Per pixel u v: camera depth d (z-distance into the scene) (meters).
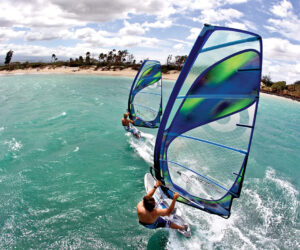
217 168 4.10
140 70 9.45
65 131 11.53
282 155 10.68
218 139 3.98
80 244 4.57
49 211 5.51
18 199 5.91
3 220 5.13
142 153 9.23
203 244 4.73
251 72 3.36
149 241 4.73
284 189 7.23
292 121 21.20
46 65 73.94
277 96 50.25
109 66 76.25
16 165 7.73
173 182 4.63
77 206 5.74
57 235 4.78
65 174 7.32
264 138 13.62
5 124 12.24
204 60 3.61
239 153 3.76
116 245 4.60
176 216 4.94
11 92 24.12
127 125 10.32
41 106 17.30
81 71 70.00
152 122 10.47
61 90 27.23
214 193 4.20
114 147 9.76
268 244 4.84
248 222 5.52
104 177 7.24
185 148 4.38
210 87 3.75
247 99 3.51
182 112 4.07
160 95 10.22
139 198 6.19
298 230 5.33
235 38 3.30
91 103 19.58
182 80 3.81
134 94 10.00
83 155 8.81
